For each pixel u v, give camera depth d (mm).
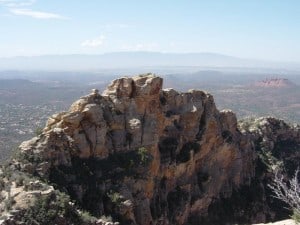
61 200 43219
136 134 62688
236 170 82125
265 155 93250
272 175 88562
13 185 44812
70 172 54031
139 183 58938
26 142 53812
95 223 44312
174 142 69875
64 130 57094
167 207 65438
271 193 86562
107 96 63906
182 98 74312
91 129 59219
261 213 80750
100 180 55719
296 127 105750
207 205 74188
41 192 42938
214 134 77000
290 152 98938
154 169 63312
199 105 75312
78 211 44938
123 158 60156
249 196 81875
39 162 51469
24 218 40219
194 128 73938
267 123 99625
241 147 85562
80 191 52562
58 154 54312
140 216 57156
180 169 69688
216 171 77625
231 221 75500
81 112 58781
